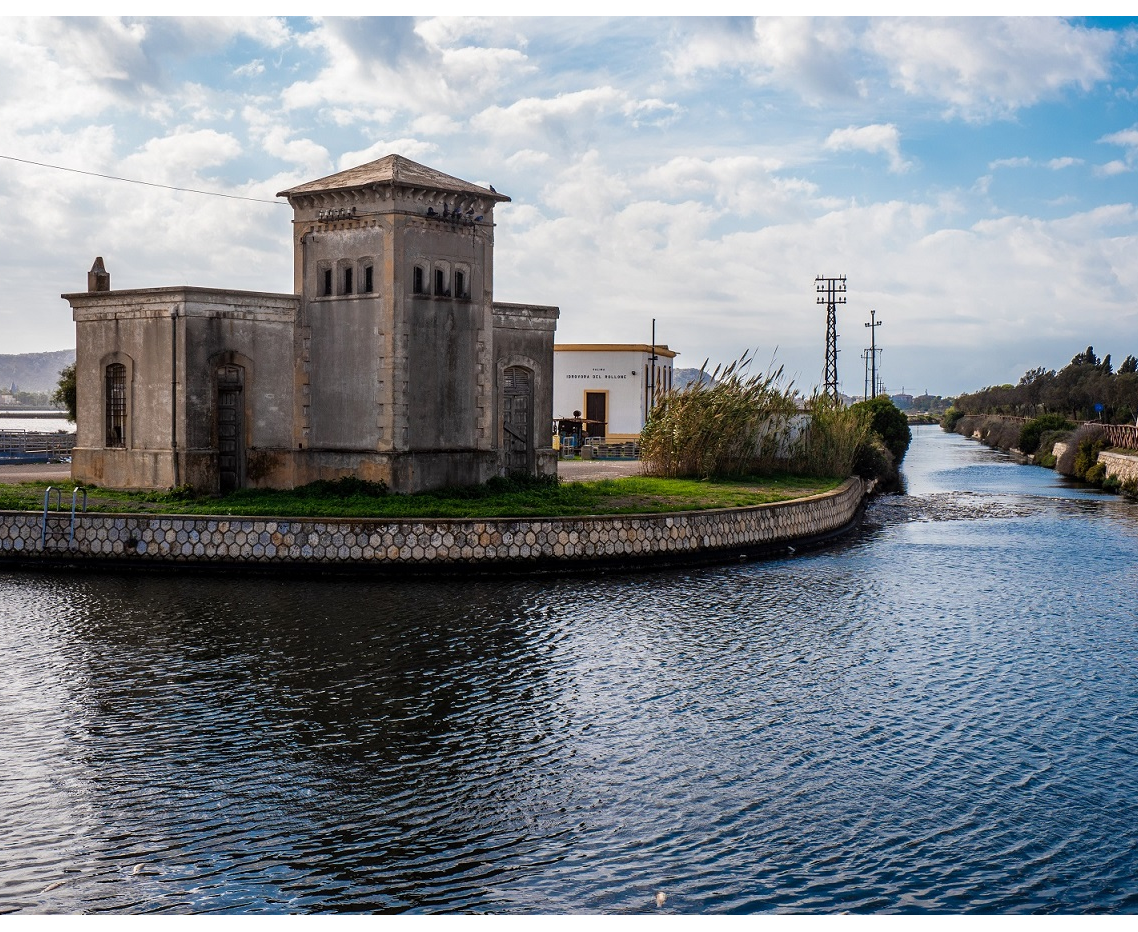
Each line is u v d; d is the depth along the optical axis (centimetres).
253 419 2878
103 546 2491
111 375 2911
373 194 2789
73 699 1512
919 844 1097
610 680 1645
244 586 2309
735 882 1016
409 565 2447
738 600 2258
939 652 1841
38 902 964
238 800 1184
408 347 2805
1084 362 11188
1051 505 4428
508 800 1195
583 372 5406
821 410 4269
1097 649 1867
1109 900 989
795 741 1390
